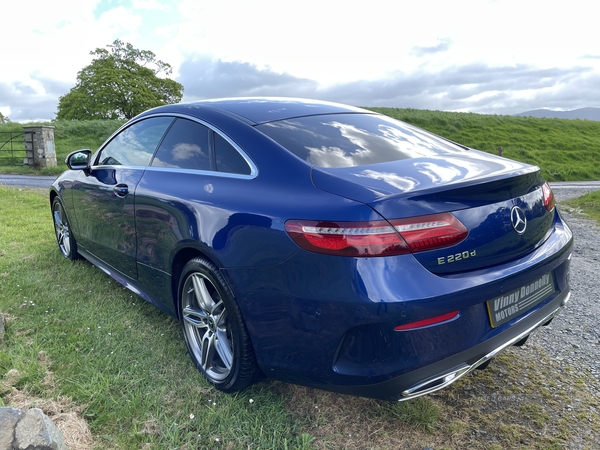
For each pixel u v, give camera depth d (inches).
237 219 80.2
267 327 76.7
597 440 78.4
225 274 81.3
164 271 103.5
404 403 87.7
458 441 78.5
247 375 84.0
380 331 66.2
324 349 70.5
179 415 83.0
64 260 170.1
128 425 80.4
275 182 80.7
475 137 1196.5
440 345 68.2
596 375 98.8
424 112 1419.8
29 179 514.9
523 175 79.9
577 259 196.1
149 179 109.3
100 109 1815.9
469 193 72.0
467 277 69.7
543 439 78.7
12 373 91.7
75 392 87.4
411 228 66.2
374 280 65.0
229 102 110.6
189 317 99.7
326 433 80.0
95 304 129.6
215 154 96.0
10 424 65.3
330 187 73.7
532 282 83.0
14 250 182.5
